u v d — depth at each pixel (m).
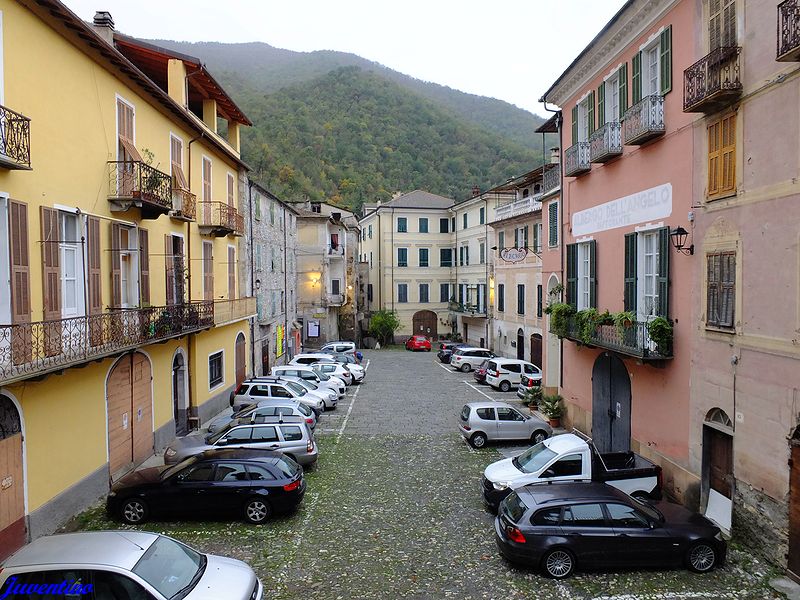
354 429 21.00
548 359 23.62
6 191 10.03
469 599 9.06
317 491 14.23
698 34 12.26
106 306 13.88
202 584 7.36
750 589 9.37
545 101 21.11
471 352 37.41
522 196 37.03
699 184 12.25
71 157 12.34
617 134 15.84
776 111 9.93
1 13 9.98
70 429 12.34
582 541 9.77
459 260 53.78
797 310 9.46
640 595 9.18
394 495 13.95
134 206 14.55
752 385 10.56
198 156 21.05
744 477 10.80
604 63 16.70
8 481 10.17
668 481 13.47
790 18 8.99
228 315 23.12
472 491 14.24
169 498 12.12
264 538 11.41
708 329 11.90
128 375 15.44
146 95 16.27
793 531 9.61
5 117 9.61
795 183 9.49
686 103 11.91
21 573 6.85
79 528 11.84
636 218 15.03
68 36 12.09
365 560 10.44
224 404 23.86
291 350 39.31
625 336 14.62
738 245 10.95
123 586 6.85
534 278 34.00
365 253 65.25
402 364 40.78
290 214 39.22
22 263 10.36
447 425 21.73
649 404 14.48
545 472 12.58
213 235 22.31
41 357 10.77
